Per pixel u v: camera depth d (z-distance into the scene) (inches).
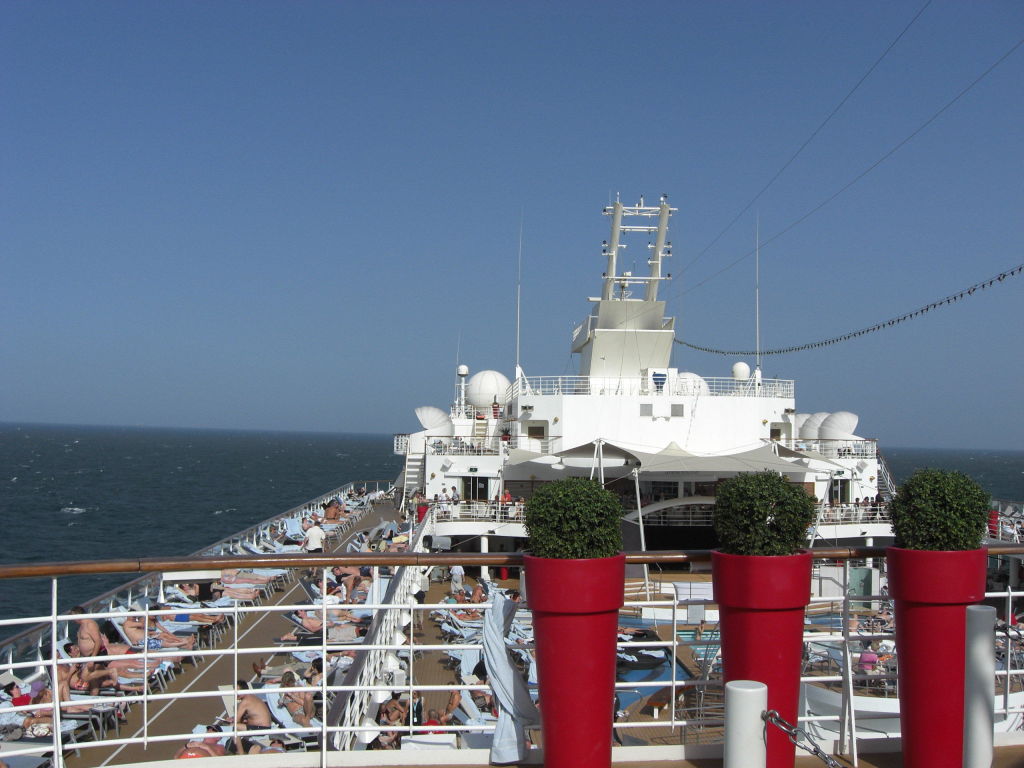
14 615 1444.4
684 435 1130.0
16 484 3941.9
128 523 2704.2
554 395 1149.1
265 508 3223.4
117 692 522.6
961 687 239.3
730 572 237.8
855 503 1137.4
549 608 224.1
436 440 1250.0
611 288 1314.0
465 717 517.7
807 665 554.3
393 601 637.9
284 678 553.6
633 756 269.3
